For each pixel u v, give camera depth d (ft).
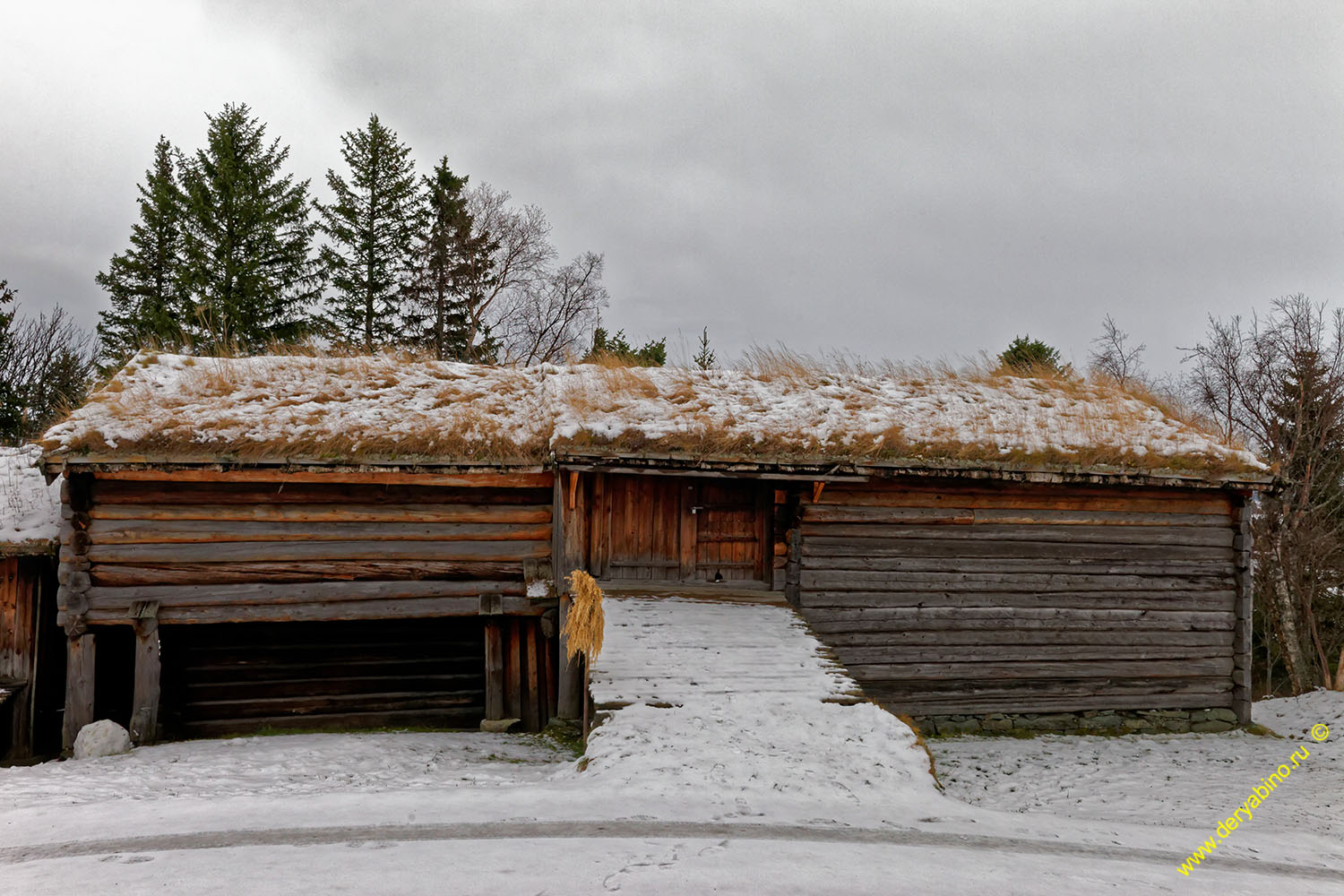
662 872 17.81
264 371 45.32
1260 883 19.97
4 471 44.73
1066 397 50.60
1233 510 44.45
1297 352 84.23
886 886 17.58
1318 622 86.48
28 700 38.75
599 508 41.32
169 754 33.68
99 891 16.12
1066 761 36.14
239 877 16.96
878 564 41.52
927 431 42.78
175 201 107.86
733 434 40.01
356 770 30.01
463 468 38.99
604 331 114.42
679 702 29.73
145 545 37.70
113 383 41.78
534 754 34.63
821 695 30.83
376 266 117.50
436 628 46.52
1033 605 42.37
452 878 17.06
